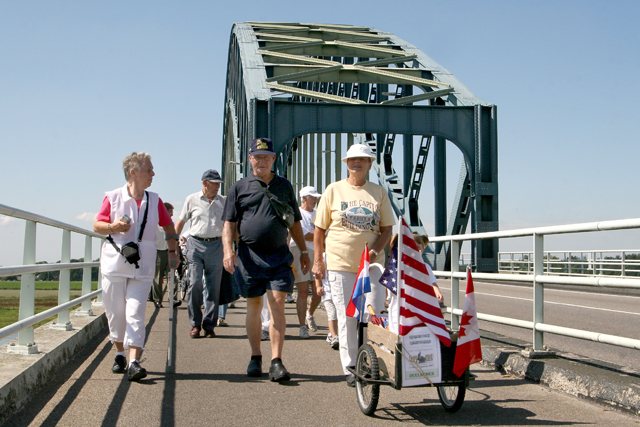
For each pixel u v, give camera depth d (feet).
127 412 12.99
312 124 70.44
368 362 13.51
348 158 16.42
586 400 14.23
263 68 80.48
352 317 15.72
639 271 54.65
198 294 24.41
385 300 16.07
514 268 79.10
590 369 15.16
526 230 17.85
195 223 24.79
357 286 14.66
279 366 16.21
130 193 17.01
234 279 17.60
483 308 37.70
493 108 72.64
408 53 90.79
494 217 71.97
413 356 12.61
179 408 13.39
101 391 14.85
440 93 76.13
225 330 26.58
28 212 15.20
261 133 70.08
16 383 13.07
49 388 15.02
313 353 20.68
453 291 22.88
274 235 16.93
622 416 12.87
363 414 13.16
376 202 16.44
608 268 61.46
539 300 17.28
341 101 73.82
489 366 18.44
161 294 36.73
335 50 94.43
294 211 17.80
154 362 18.88
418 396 14.92
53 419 12.39
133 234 16.76
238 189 17.40
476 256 71.26
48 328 20.88
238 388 15.40
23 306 15.93
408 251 12.92
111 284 16.60
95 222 16.44
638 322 30.91
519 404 13.96
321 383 16.10
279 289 16.66
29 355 15.67
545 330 16.69
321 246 16.66
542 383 15.90
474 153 72.90
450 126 72.64
